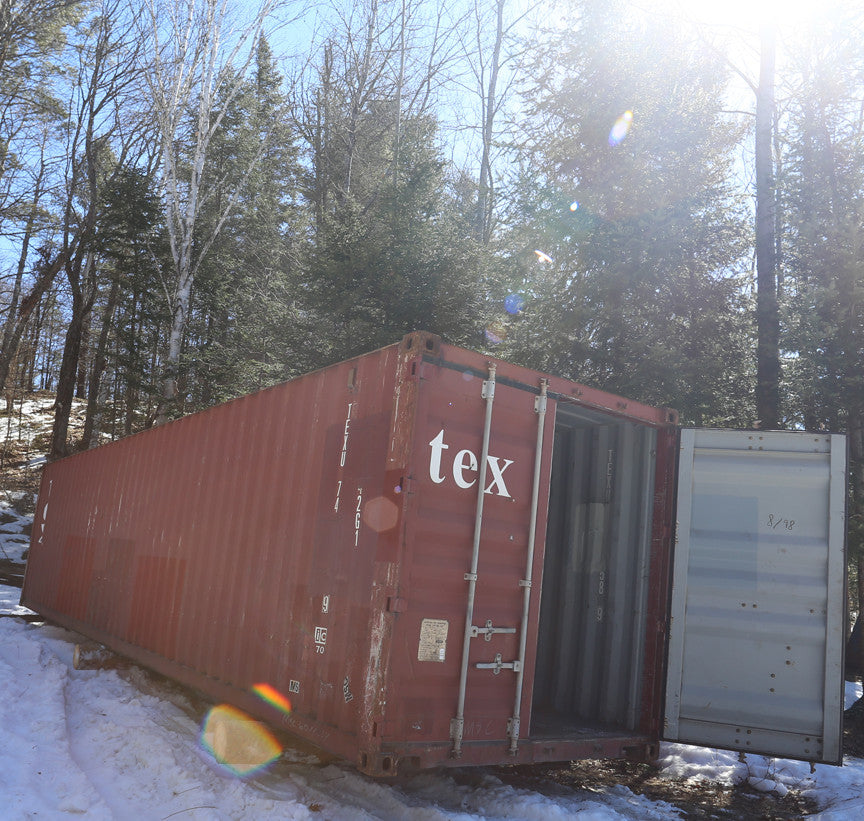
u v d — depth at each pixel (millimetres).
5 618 12000
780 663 6055
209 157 27938
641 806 5660
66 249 29156
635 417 6359
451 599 4871
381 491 4945
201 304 25562
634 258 12359
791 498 6258
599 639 6809
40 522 13195
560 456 7621
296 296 17406
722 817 5562
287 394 6426
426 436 4855
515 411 5383
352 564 5074
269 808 4805
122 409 30938
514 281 15352
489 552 5117
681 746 7301
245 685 6082
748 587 6219
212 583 6957
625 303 12594
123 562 9250
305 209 31703
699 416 12336
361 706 4609
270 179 30375
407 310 15664
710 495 6449
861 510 10664
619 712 6449
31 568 13156
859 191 11609
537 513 5375
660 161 12781
